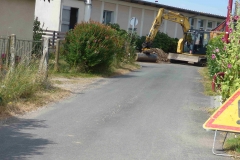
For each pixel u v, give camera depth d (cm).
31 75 1191
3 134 789
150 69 2486
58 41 1741
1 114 927
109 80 1719
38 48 1355
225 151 783
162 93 1454
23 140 759
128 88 1514
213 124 746
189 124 991
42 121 913
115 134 845
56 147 730
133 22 3061
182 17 3638
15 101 1041
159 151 751
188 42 3691
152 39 3431
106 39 1880
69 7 3238
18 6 1847
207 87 1689
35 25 2328
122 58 2389
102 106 1130
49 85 1300
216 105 1270
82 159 676
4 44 1245
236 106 748
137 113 1070
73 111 1038
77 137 804
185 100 1339
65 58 1852
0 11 1792
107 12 3862
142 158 702
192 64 3659
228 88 936
